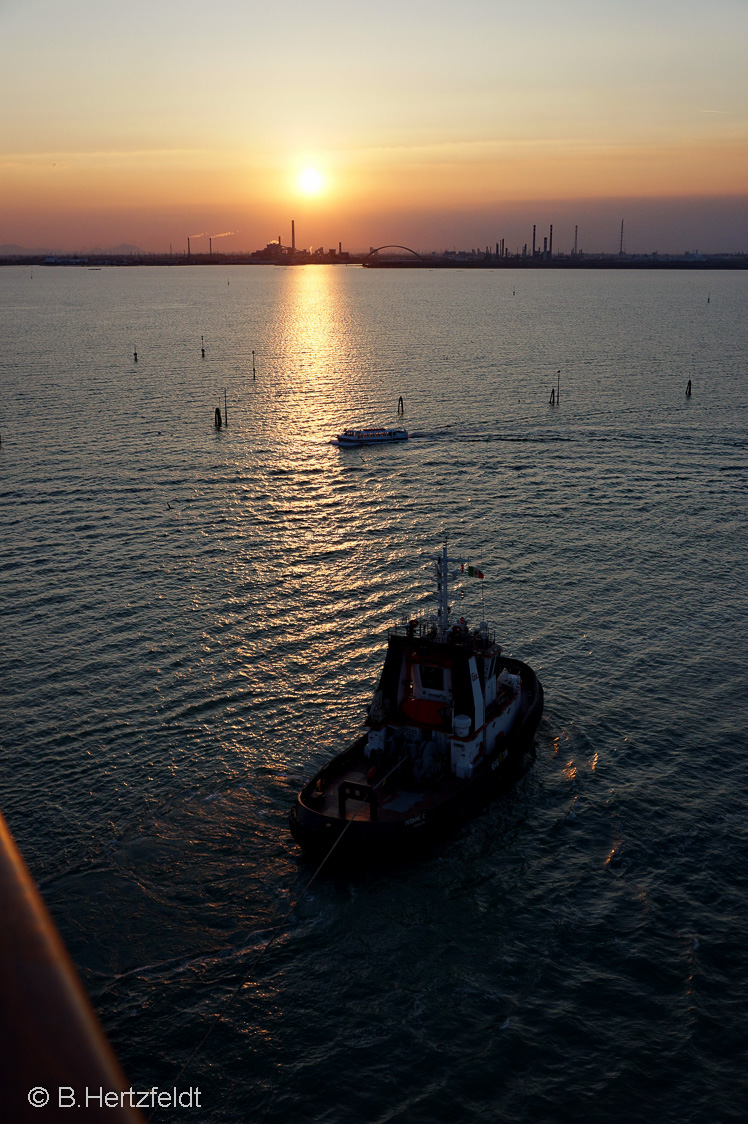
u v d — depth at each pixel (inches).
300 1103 1234.6
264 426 5644.7
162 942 1517.0
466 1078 1264.8
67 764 1968.5
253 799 1873.8
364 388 7096.5
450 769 1854.1
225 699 2246.6
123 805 1841.8
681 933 1513.3
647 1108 1208.2
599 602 2842.0
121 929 1540.4
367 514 3841.0
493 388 6998.0
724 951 1470.2
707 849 1718.8
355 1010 1386.6
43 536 3476.9
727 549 3326.8
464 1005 1389.0
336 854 1663.4
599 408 6097.4
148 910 1583.4
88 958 1478.8
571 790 1914.4
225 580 3034.0
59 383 7086.6
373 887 1646.2
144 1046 1323.8
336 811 1724.9
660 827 1788.9
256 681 2340.1
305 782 1931.6
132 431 5408.5
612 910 1574.8
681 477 4379.9
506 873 1676.9
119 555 3267.7
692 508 3858.3
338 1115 1216.2
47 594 2886.3
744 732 2096.5
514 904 1599.4
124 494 4077.3
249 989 1425.9
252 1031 1348.4
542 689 2167.8
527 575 3090.6
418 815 1701.5
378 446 5132.9
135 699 2235.5
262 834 1776.6
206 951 1501.0
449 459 4845.0
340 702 2247.8
